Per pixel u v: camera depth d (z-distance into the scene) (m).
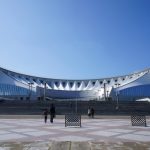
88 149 11.27
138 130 19.44
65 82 122.44
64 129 20.22
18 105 58.16
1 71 100.56
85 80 121.94
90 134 17.05
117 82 114.06
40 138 15.25
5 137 15.72
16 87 97.19
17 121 29.31
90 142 13.01
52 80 121.75
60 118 34.59
